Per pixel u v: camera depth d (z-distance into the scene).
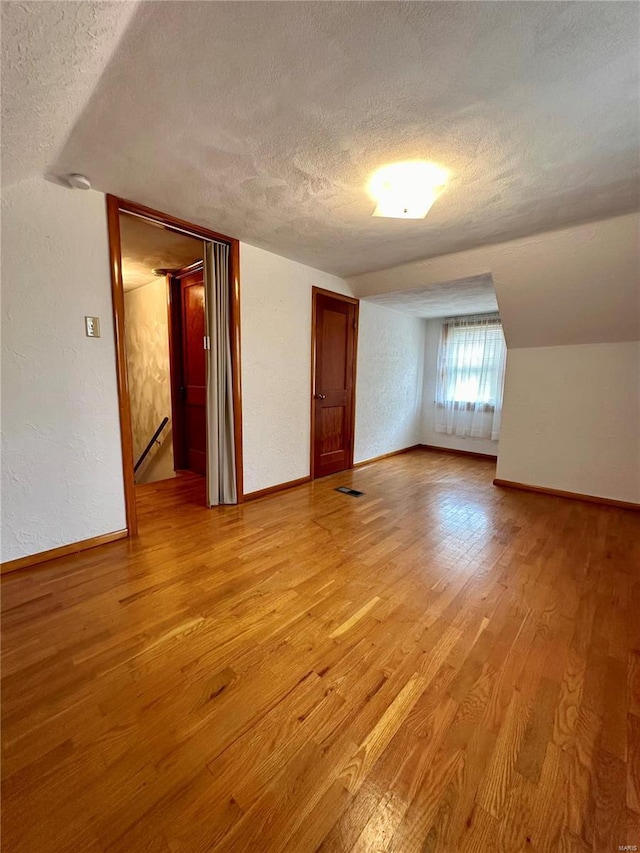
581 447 3.37
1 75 1.05
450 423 5.42
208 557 2.20
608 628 1.62
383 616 1.68
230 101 1.36
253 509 3.03
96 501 2.27
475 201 2.13
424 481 3.98
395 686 1.30
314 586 1.92
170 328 4.08
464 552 2.33
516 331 3.51
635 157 1.69
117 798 0.94
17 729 1.12
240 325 2.98
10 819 0.89
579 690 1.29
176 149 1.66
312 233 2.66
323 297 3.76
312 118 1.45
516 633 1.58
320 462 4.03
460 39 1.10
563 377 3.42
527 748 1.09
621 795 0.96
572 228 2.51
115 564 2.10
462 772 1.02
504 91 1.30
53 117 1.37
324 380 3.94
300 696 1.26
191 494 3.41
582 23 1.04
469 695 1.27
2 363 1.86
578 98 1.33
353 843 0.86
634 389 3.12
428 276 3.48
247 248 2.94
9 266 1.84
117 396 2.29
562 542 2.49
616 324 3.04
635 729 1.15
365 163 1.77
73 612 1.67
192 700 1.23
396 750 1.08
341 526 2.70
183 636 1.53
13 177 1.74
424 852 0.85
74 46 1.04
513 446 3.72
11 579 1.92
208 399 2.95
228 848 0.85
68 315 2.05
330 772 1.01
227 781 0.99
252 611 1.70
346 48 1.13
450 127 1.50
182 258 3.54
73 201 2.01
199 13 1.00
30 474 2.00
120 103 1.36
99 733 1.11
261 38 1.09
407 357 5.30
